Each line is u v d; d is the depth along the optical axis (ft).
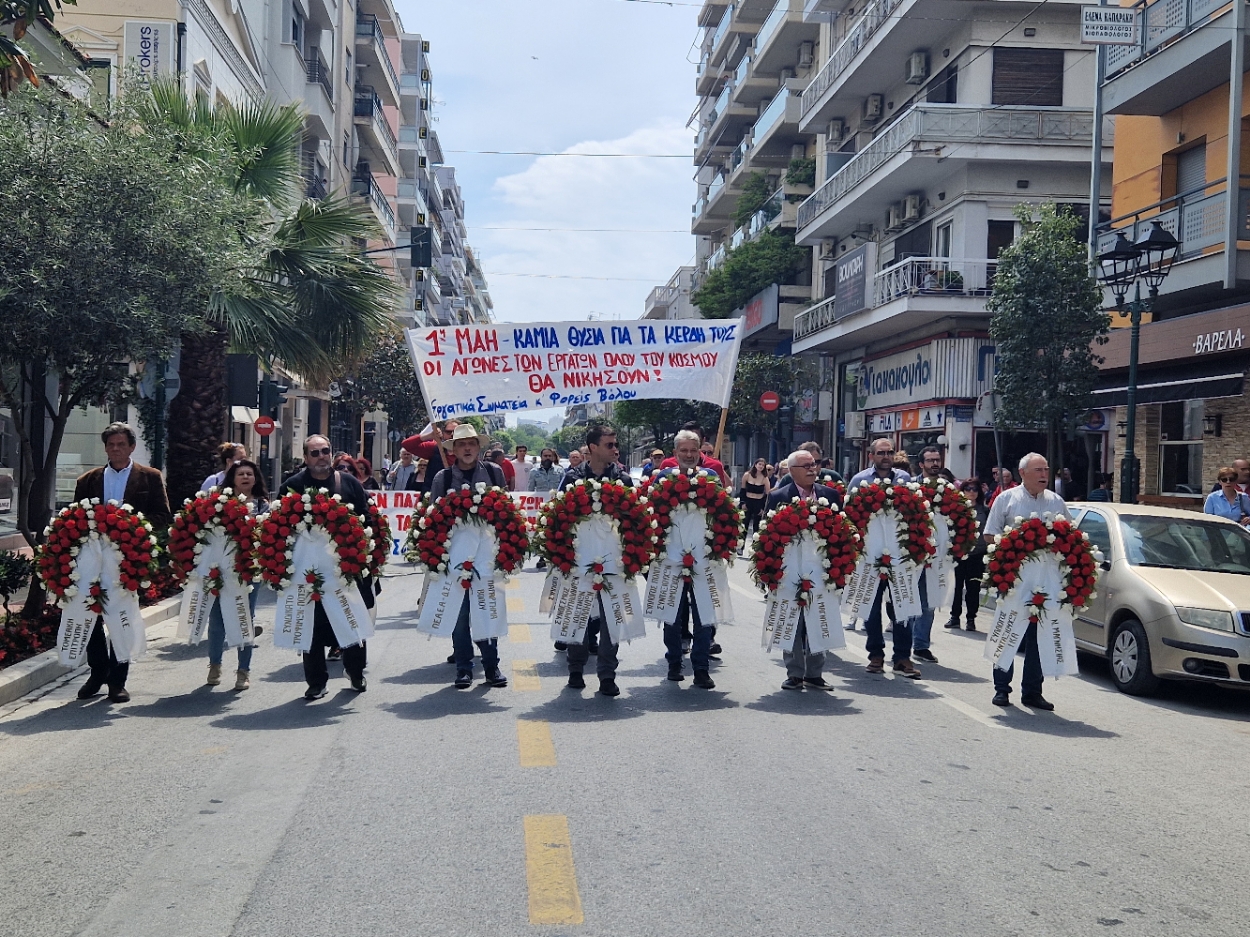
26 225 32.78
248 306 51.16
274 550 28.02
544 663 34.17
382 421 198.08
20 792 20.43
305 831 18.07
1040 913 15.11
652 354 45.83
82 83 48.70
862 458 119.44
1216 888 16.25
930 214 101.71
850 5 127.65
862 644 40.24
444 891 15.51
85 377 36.55
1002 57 96.32
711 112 202.08
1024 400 69.77
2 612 38.40
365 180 150.71
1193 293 63.87
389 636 39.42
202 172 38.63
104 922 14.52
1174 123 69.05
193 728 25.46
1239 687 30.37
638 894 15.44
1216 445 64.18
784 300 141.79
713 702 28.63
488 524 29.73
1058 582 29.30
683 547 30.19
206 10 82.17
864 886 15.90
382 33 172.04
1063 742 25.43
